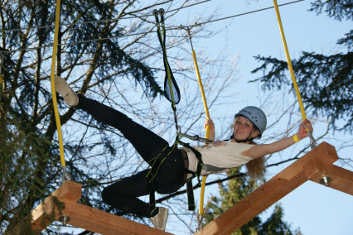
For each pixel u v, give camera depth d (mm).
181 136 6812
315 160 6488
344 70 10820
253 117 6859
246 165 6953
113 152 10766
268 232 14219
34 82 10461
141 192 6855
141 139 6801
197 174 6754
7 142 6629
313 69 10922
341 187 6641
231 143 6734
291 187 6602
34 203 8031
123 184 6840
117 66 11070
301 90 10875
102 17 11055
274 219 14336
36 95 10406
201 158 6773
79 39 10945
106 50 11094
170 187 6824
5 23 10609
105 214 6379
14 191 6598
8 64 10102
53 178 9633
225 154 6715
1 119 6828
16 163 6598
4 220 7113
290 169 6555
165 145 6828
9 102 7344
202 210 7148
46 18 10727
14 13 10734
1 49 10141
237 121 6898
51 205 6211
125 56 11023
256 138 6949
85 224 6352
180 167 6758
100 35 11070
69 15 10836
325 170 6484
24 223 6324
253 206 6672
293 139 6598
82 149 10633
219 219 6883
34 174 6652
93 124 10867
